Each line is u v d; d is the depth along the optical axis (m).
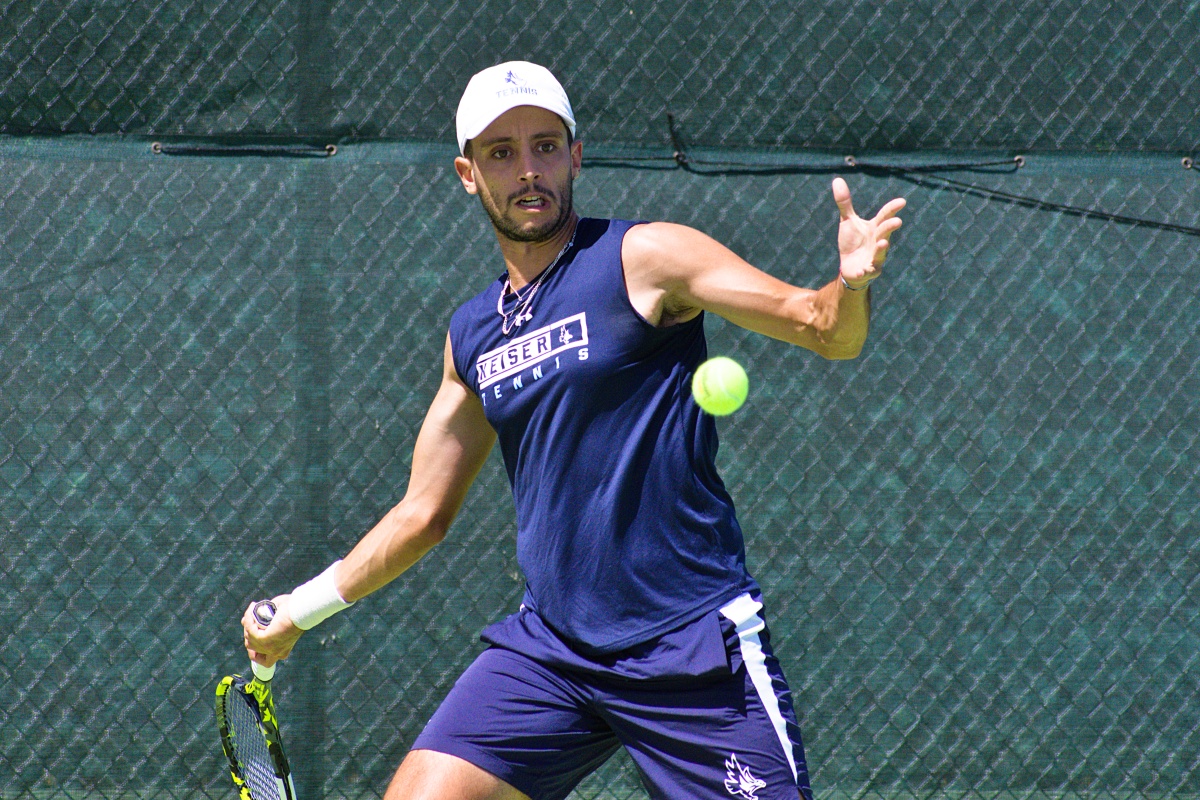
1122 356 12.70
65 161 12.48
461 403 7.83
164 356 12.41
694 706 6.78
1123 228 12.76
